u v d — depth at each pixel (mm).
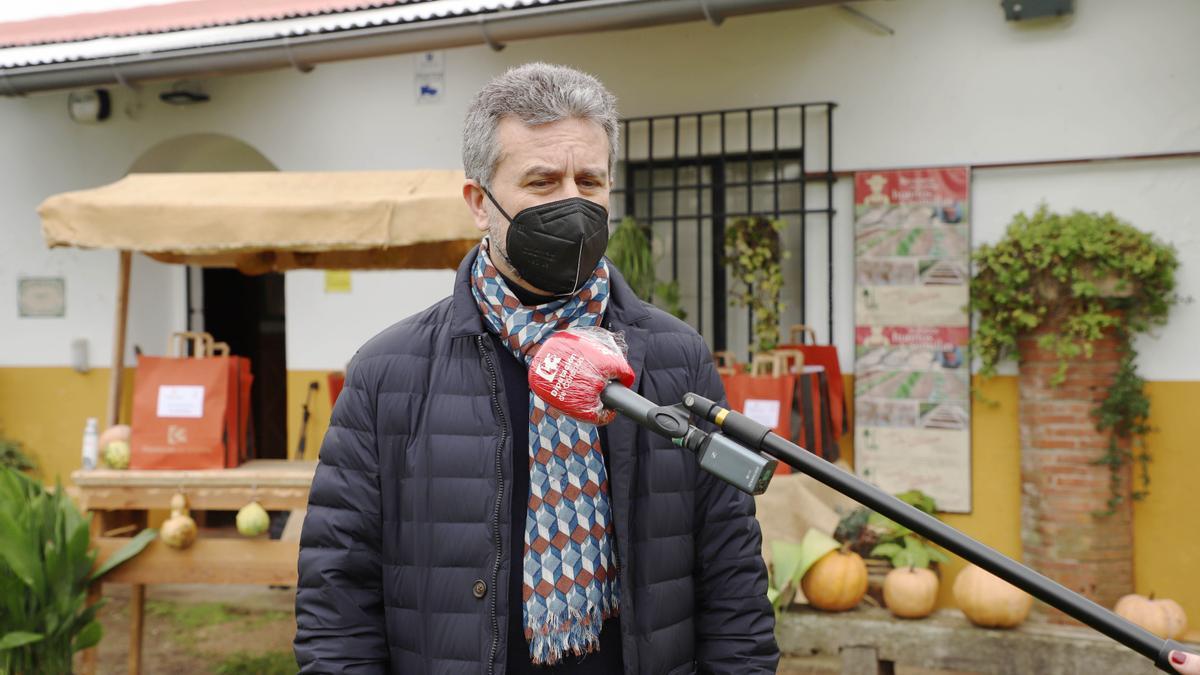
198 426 4289
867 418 5465
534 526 1664
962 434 5305
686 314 5934
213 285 7719
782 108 5633
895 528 4910
